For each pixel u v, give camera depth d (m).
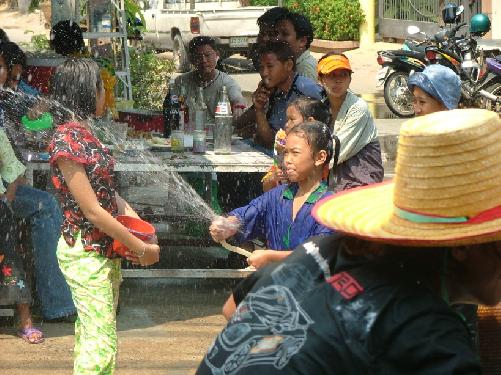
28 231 5.49
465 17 16.09
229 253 6.52
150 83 10.39
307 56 6.23
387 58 11.59
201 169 5.63
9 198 5.18
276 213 3.85
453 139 1.91
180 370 4.89
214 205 6.48
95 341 3.91
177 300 5.99
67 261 3.93
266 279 2.17
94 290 3.91
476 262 2.06
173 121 6.54
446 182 1.93
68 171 3.80
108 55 9.43
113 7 9.66
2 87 5.68
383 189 2.27
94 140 3.88
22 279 5.26
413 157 1.96
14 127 5.68
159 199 7.34
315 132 3.77
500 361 2.83
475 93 11.00
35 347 5.19
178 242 6.37
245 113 6.40
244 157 5.85
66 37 6.73
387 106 12.20
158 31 17.23
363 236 1.98
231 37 16.20
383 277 2.03
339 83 4.94
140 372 4.85
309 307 2.04
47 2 21.61
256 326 2.08
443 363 1.89
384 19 18.02
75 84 3.88
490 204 1.93
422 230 1.95
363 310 1.98
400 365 1.94
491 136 1.93
